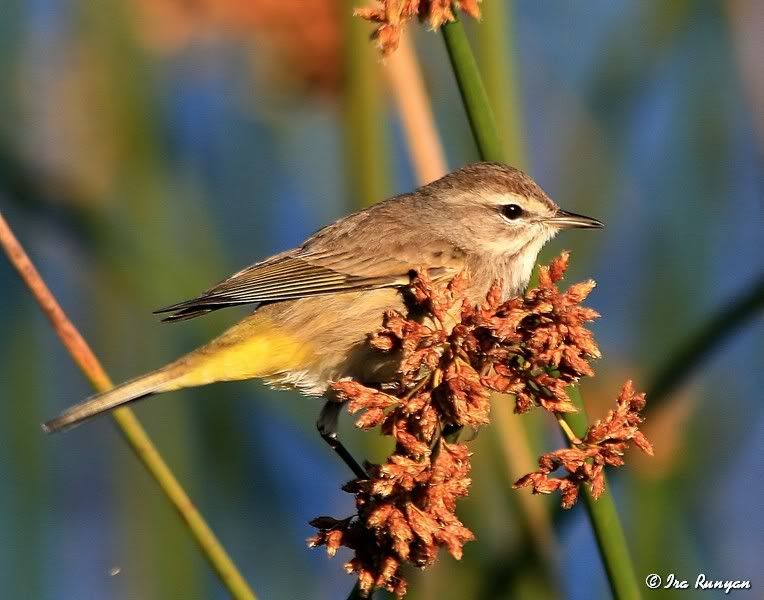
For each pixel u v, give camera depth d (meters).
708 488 10.80
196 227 12.19
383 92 10.48
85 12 12.65
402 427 7.75
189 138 12.76
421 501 7.56
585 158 12.66
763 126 12.44
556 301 7.69
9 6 12.45
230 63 12.97
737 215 12.26
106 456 12.28
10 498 11.66
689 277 12.03
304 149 13.11
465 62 8.00
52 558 11.85
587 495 7.68
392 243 10.68
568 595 9.87
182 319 10.30
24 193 11.26
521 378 7.71
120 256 11.58
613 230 12.41
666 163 12.46
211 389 12.09
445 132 12.70
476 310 7.81
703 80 12.54
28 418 11.86
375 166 10.50
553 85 13.15
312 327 10.38
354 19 10.26
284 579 12.10
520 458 9.59
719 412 10.97
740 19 12.58
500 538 9.76
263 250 12.73
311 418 12.14
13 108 12.09
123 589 11.57
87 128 12.14
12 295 12.06
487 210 11.00
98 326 12.45
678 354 8.98
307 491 12.20
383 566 7.75
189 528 8.29
